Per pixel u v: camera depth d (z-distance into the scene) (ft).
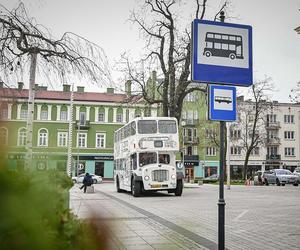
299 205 61.16
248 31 23.20
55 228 4.32
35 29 32.37
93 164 222.48
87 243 4.84
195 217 44.29
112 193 98.94
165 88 109.40
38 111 216.54
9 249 3.49
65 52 32.73
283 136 282.77
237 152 273.75
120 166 101.96
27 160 5.33
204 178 237.86
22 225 3.58
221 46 22.61
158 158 84.99
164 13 105.50
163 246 5.72
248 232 34.12
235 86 22.74
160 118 86.63
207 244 27.78
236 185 164.14
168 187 83.30
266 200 71.87
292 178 155.22
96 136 224.12
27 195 3.90
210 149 257.14
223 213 21.53
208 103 22.13
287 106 285.23
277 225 38.55
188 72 105.60
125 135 96.53
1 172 3.74
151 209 53.36
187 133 255.09
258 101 187.83
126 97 108.88
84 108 224.53
